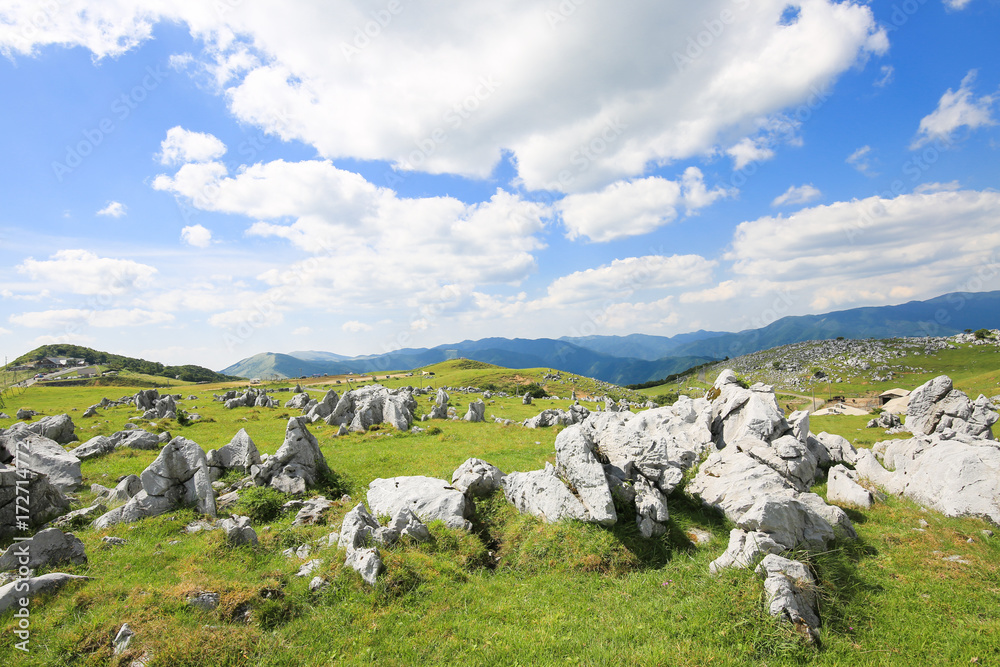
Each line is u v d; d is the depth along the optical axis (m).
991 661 9.34
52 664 8.79
